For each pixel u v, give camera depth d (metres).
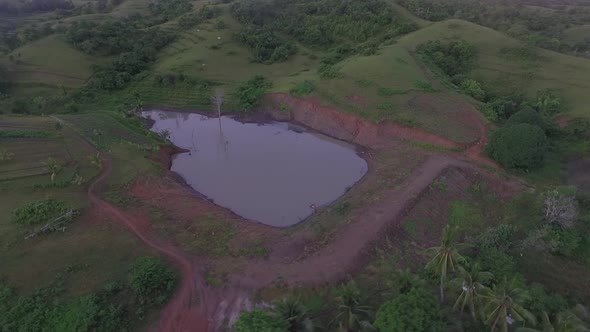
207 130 79.62
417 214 47.91
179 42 112.38
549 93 73.44
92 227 44.91
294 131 77.12
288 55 102.12
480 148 60.22
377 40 99.81
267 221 50.84
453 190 52.66
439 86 76.56
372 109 71.38
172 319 35.12
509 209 49.59
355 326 28.39
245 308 36.34
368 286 37.88
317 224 47.12
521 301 27.77
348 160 66.69
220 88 91.94
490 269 37.66
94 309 33.94
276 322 26.73
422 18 108.75
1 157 54.16
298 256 41.84
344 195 54.75
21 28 125.19
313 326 28.61
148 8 142.75
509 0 175.00
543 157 55.91
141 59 102.81
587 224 44.53
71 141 62.78
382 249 42.69
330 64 92.44
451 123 65.62
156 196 53.03
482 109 70.06
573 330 27.34
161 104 89.38
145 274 36.09
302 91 80.44
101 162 58.03
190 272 39.47
